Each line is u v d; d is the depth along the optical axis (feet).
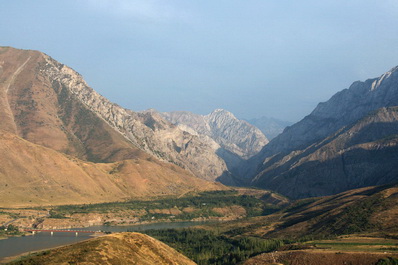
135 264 408.26
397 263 535.19
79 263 376.07
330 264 581.94
